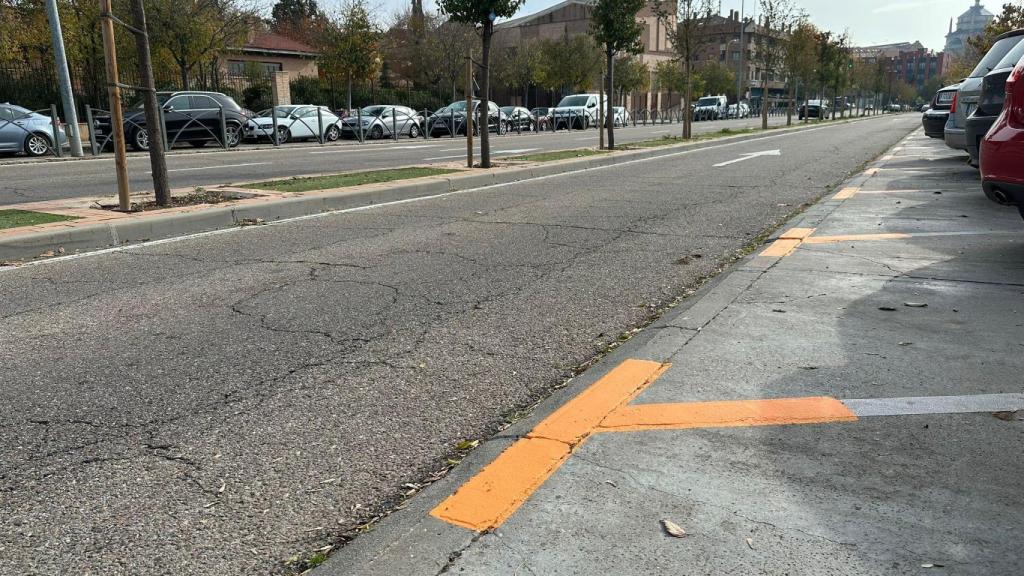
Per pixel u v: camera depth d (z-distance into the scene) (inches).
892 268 208.2
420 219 325.7
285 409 126.4
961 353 139.6
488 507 92.9
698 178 488.1
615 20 734.5
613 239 274.7
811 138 999.6
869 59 3248.0
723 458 103.0
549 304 189.3
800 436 108.7
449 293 199.8
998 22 900.6
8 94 972.6
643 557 81.6
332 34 1347.2
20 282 217.6
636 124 1852.9
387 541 87.1
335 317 178.7
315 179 446.9
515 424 118.5
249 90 1358.3
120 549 87.7
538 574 79.3
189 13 1016.9
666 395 125.0
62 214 300.7
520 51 1963.6
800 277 201.6
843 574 77.9
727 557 81.2
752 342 150.1
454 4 521.7
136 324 175.2
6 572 83.3
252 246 267.6
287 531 91.0
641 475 99.1
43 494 100.1
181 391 134.6
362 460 108.7
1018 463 99.1
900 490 93.5
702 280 213.0
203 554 86.5
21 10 935.7
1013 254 220.2
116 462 108.7
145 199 351.3
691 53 1008.2
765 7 1435.8
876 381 127.9
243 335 166.1
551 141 1002.7
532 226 303.7
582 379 137.1
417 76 1815.9
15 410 127.3
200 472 105.6
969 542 82.7
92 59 992.2
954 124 433.4
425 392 133.4
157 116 323.9
